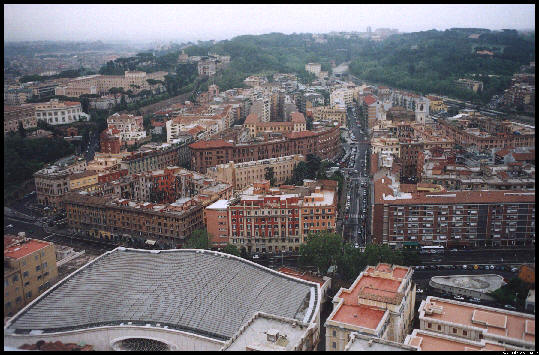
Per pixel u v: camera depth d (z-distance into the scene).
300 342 195.38
